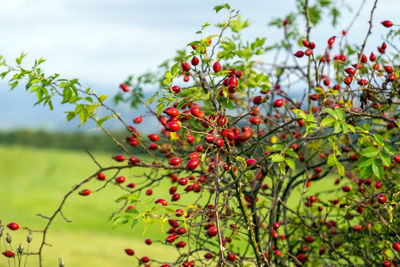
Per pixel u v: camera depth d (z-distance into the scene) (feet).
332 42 9.95
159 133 10.05
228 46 10.52
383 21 9.68
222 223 8.45
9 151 78.43
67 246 29.78
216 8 7.95
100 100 7.64
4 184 59.00
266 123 10.85
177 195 8.30
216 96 7.42
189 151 9.96
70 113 7.72
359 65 9.41
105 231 35.50
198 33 7.72
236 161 7.41
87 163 67.26
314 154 9.87
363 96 9.09
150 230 35.42
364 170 6.72
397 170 10.26
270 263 8.27
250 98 10.21
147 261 8.75
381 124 10.21
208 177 8.02
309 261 10.46
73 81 7.40
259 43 10.61
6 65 7.65
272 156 6.45
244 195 9.18
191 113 6.88
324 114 8.45
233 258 7.80
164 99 6.84
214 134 6.74
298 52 9.50
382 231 9.55
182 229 7.16
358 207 9.31
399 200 8.11
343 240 9.83
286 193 9.85
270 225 8.45
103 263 25.76
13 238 31.24
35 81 7.54
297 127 9.66
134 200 6.73
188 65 8.70
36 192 53.42
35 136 85.56
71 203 45.73
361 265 9.93
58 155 74.79
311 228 9.50
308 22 10.65
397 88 9.14
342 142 9.87
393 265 9.06
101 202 45.03
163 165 8.87
